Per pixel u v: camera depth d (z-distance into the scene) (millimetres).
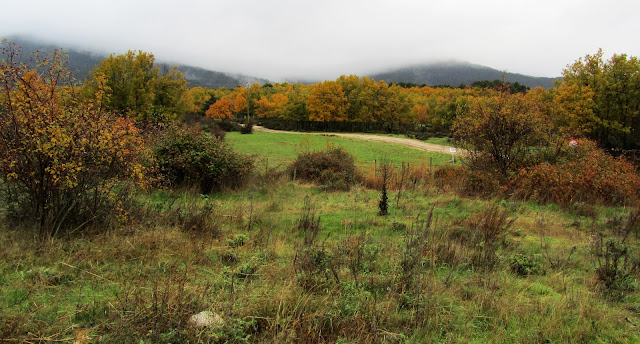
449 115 60469
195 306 3754
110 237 6000
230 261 5496
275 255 5828
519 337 3666
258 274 4871
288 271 4953
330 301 4121
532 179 12172
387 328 3707
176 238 6180
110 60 32281
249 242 6410
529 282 5152
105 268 4961
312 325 3602
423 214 9664
